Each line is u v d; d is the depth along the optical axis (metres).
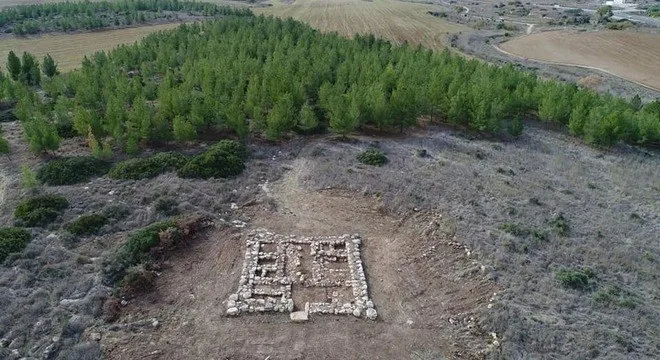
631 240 35.91
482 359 25.70
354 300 29.44
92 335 25.94
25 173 36.97
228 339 26.42
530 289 30.12
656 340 26.97
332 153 47.41
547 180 44.88
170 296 29.14
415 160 46.41
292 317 27.92
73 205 36.38
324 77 61.47
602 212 39.91
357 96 51.62
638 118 54.44
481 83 58.16
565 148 53.53
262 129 50.34
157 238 32.62
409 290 30.52
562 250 33.97
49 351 24.70
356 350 26.08
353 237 35.19
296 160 46.59
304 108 50.22
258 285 30.36
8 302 27.38
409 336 27.11
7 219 34.56
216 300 29.06
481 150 50.28
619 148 54.97
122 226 34.78
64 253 31.36
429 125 57.03
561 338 26.61
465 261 32.59
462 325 27.88
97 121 46.84
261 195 40.19
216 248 33.53
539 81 66.75
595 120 53.09
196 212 36.62
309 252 33.66
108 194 38.31
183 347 25.77
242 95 54.56
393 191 40.53
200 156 43.12
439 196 39.84
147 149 46.59
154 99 60.12
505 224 36.00
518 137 55.38
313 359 25.45
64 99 53.03
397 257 33.47
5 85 58.72
